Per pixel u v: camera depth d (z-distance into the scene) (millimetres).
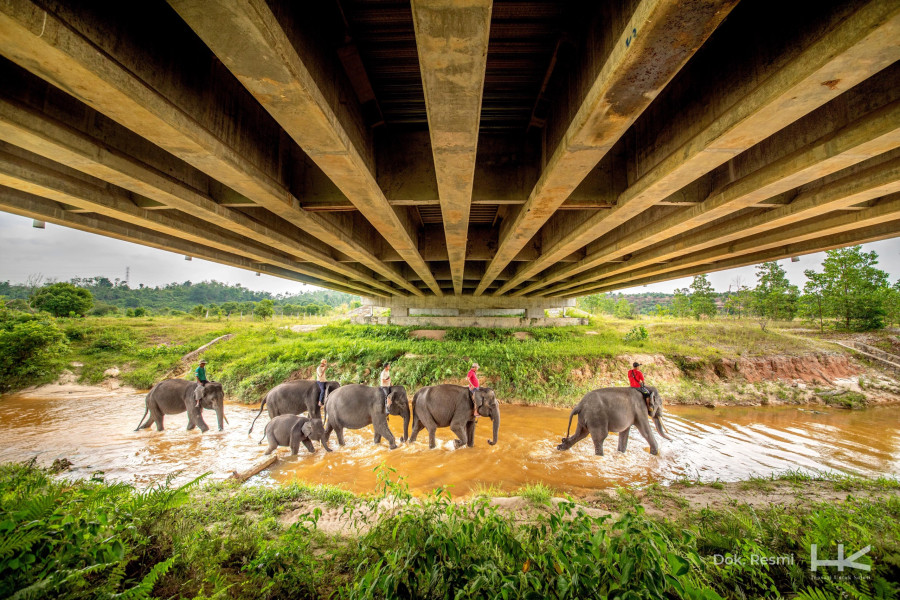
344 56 4148
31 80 3607
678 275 15836
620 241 9812
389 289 24094
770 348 20469
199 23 2379
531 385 16312
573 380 16844
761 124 3555
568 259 13180
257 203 6121
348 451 9758
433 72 2816
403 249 10141
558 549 2705
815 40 2812
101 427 12016
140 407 14781
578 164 4570
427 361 17828
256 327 29828
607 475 8406
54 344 19453
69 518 2506
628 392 9594
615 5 3088
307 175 6598
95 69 2729
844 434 11961
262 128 5375
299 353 19281
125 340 23094
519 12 3676
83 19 2635
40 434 11297
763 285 35188
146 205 6555
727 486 7660
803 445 10828
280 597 2965
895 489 7172
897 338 23000
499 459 9258
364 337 26641
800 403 15961
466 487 7707
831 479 8062
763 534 4223
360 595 2600
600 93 3160
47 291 37250
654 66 2787
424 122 5828
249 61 2752
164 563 2418
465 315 32375
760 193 5383
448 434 11484
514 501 6191
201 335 25516
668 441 10891
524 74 4691
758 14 3363
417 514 3682
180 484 7531
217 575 2902
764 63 3285
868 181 5051
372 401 9844
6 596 1948
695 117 4254
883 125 3539
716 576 3439
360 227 10445
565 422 13023
